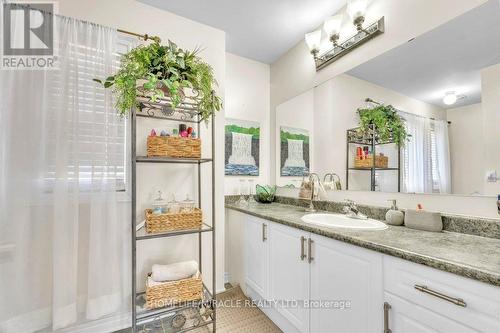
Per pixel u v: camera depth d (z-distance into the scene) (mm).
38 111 1356
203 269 1984
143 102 1655
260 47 2465
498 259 793
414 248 919
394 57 1507
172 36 1909
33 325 1328
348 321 1130
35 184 1344
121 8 1713
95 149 1494
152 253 1763
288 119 2494
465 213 1191
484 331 694
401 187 1468
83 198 1488
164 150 1549
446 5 1261
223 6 1854
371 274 1025
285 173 2512
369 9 1652
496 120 1104
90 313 1438
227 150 2502
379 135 1599
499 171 1090
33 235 1341
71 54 1441
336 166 1928
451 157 1241
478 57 1157
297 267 1461
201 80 1599
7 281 1260
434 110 1312
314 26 2121
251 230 1990
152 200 1771
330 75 2000
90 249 1450
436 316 804
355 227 1309
